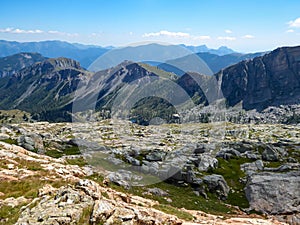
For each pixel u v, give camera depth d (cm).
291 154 6750
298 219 3578
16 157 2755
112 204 1434
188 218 1927
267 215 3728
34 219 1230
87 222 1238
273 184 4278
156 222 1365
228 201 4125
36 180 2036
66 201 1363
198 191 4122
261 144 6994
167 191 3744
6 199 1616
